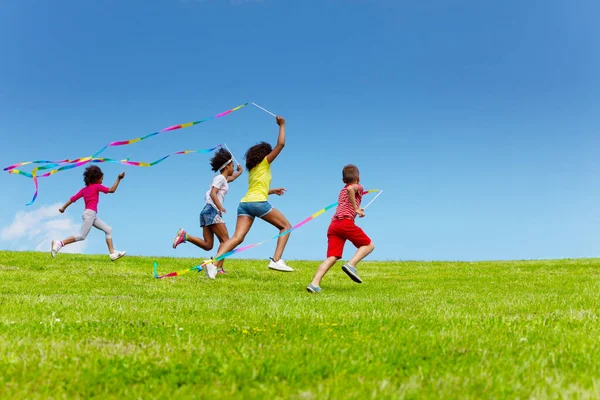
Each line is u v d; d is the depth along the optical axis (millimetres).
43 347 4109
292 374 3377
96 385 3209
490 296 8562
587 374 3490
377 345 4176
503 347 4215
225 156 11258
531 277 12281
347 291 9484
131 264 13172
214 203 10633
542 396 3000
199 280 10773
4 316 5875
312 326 5082
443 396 2977
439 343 4301
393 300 7836
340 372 3422
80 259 13820
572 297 8164
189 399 2938
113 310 6500
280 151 9828
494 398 2982
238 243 10008
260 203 9750
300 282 11016
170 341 4422
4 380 3242
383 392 3029
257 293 8773
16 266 12219
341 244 8906
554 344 4395
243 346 4090
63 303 7043
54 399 2977
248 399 2932
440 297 8422
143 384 3225
